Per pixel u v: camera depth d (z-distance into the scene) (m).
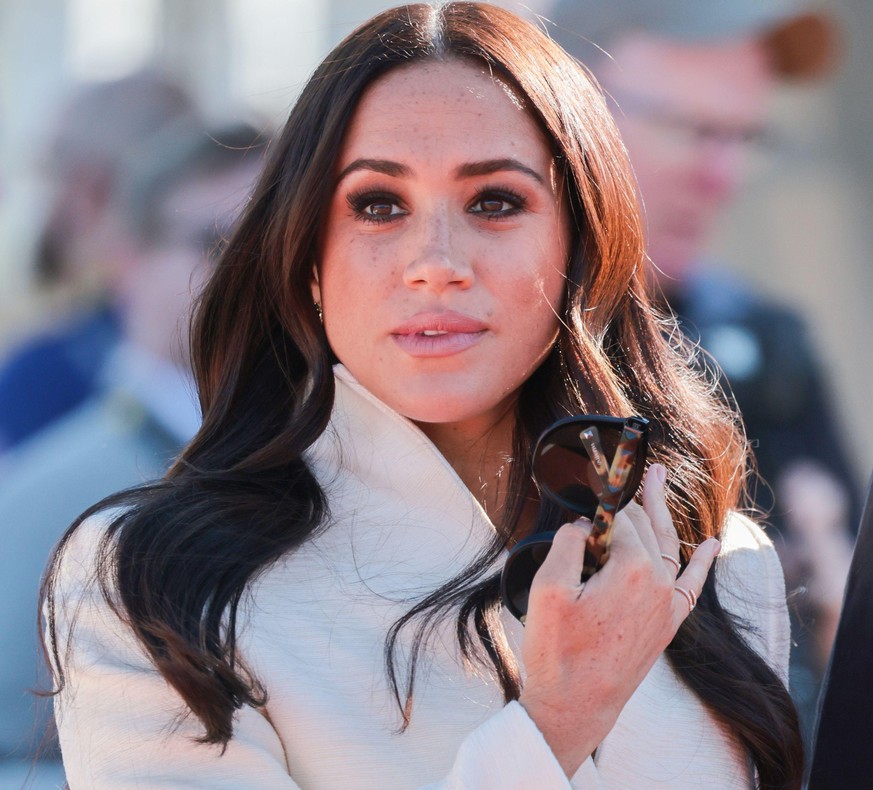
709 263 14.68
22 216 14.96
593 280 8.02
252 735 7.07
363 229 7.57
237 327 8.05
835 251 14.76
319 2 17.69
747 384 14.22
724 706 7.82
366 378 7.67
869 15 14.73
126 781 6.97
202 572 7.25
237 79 17.64
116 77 15.06
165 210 13.31
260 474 7.75
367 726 7.18
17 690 11.11
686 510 8.59
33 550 11.85
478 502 7.95
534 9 14.83
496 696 7.32
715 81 14.52
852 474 14.35
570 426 6.42
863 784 7.64
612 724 6.67
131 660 7.20
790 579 13.64
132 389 12.71
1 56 17.91
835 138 14.96
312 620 7.36
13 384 14.41
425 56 7.63
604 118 8.10
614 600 6.58
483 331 7.52
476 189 7.53
